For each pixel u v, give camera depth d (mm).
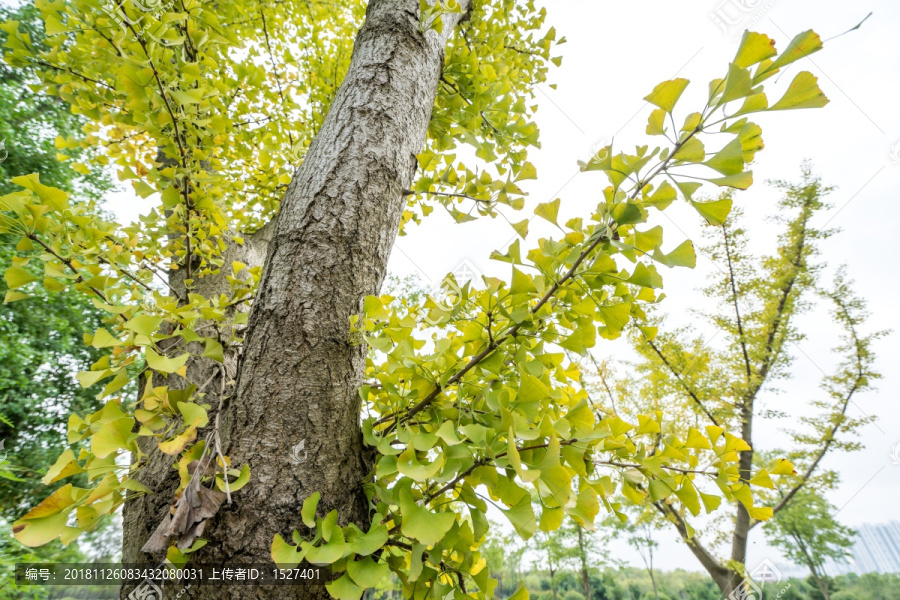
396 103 1434
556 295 983
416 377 984
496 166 2305
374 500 1039
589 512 872
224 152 2223
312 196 1196
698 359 6504
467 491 873
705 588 10047
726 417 6551
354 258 1160
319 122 3111
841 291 6137
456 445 805
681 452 979
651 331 1062
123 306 1076
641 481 1017
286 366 1011
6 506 5020
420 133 1548
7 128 5500
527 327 980
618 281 902
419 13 1670
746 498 911
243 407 982
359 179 1245
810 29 630
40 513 731
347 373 1084
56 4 1203
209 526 860
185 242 1576
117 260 1248
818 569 6055
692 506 957
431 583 862
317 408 1001
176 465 872
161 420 860
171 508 809
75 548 3162
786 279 6484
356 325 1076
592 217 970
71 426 876
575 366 1201
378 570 789
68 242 1114
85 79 1517
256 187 2678
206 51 1744
